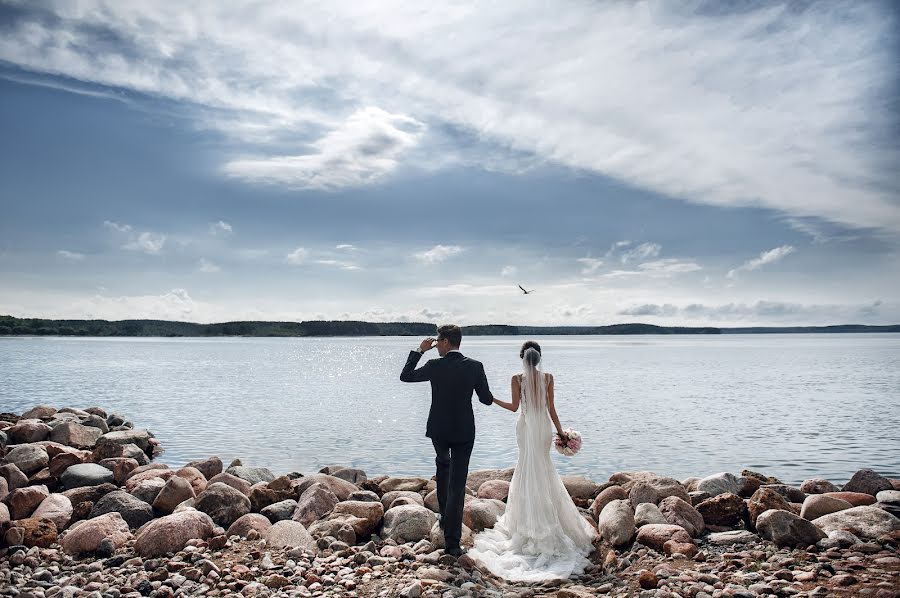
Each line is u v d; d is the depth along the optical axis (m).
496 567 6.35
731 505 7.56
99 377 46.84
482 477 10.30
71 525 8.18
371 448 17.67
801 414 24.52
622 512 7.29
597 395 32.53
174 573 6.20
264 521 7.88
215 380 45.28
